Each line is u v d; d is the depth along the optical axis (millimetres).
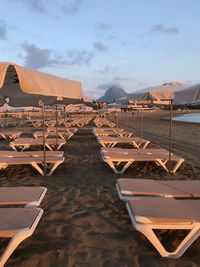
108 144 8992
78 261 2432
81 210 3584
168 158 5508
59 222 3219
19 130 16547
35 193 3213
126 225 3137
